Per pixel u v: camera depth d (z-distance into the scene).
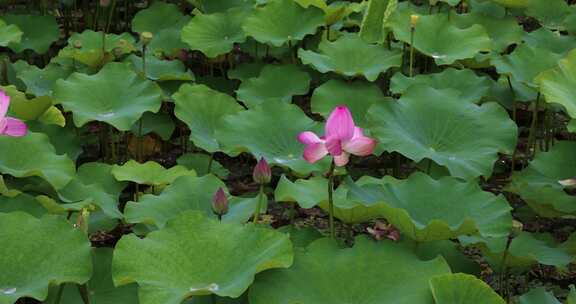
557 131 4.67
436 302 2.26
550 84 3.49
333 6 4.92
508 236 2.89
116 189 3.50
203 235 2.41
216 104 3.94
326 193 3.07
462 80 4.16
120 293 2.61
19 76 4.44
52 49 5.81
